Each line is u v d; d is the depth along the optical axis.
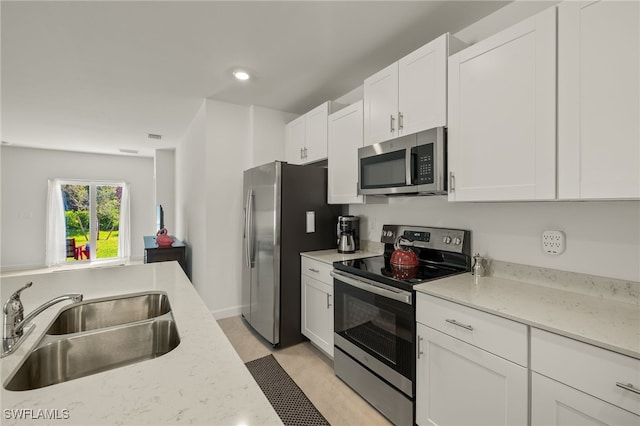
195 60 2.31
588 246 1.36
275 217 2.51
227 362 0.79
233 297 3.32
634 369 0.86
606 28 1.06
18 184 5.48
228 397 0.65
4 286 1.59
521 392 1.11
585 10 1.11
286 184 2.56
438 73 1.65
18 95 2.99
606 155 1.06
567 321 1.07
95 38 2.00
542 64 1.23
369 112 2.15
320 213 2.74
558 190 1.19
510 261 1.65
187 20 1.82
